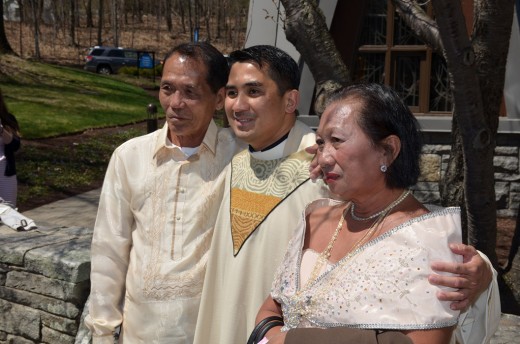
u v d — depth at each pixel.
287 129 2.38
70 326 3.65
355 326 1.56
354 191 1.70
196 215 2.57
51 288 3.68
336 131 1.68
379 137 1.66
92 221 8.92
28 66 23.45
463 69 3.48
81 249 3.84
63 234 4.26
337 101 1.72
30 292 3.77
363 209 1.75
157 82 31.23
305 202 2.27
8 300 3.85
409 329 1.50
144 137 2.70
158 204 2.60
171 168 2.61
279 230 2.27
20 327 3.83
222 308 2.35
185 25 53.97
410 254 1.56
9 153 5.54
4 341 3.90
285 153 2.36
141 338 2.56
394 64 8.42
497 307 1.87
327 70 3.85
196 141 2.65
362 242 1.69
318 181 2.27
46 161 12.21
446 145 7.93
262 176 2.37
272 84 2.26
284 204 2.29
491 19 3.96
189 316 2.54
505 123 7.82
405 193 1.74
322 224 1.87
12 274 3.81
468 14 7.93
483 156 3.88
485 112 4.11
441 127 7.85
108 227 2.66
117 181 2.67
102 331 2.63
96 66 33.97
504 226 7.63
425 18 4.08
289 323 1.71
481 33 4.03
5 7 46.81
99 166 12.48
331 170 1.70
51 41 45.16
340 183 1.70
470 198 4.13
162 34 51.91
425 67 8.32
